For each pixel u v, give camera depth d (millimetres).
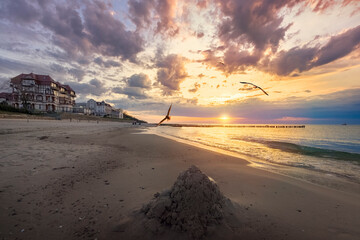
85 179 5648
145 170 7246
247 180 6422
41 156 7891
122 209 3717
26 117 32500
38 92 55812
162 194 3502
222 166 8656
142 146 14688
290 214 3883
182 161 9492
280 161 10711
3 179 4906
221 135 32812
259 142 21172
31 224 3062
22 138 12641
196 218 2902
